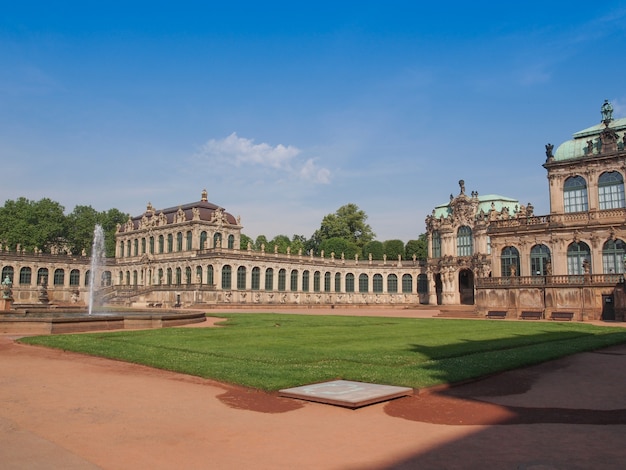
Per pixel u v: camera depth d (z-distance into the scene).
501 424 14.61
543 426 14.41
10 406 16.17
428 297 126.06
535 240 77.69
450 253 119.88
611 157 72.06
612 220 71.38
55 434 13.27
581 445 12.63
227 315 67.00
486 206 121.94
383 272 137.88
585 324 55.91
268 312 81.44
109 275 146.75
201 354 26.95
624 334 42.59
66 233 155.38
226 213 135.62
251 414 15.53
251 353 27.25
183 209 135.25
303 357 25.73
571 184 76.00
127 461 11.41
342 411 15.93
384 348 30.19
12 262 122.06
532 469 10.91
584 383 20.94
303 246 181.62
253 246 178.62
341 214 177.50
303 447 12.47
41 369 23.22
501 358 26.47
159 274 133.50
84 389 18.92
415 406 16.64
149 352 27.58
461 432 13.77
